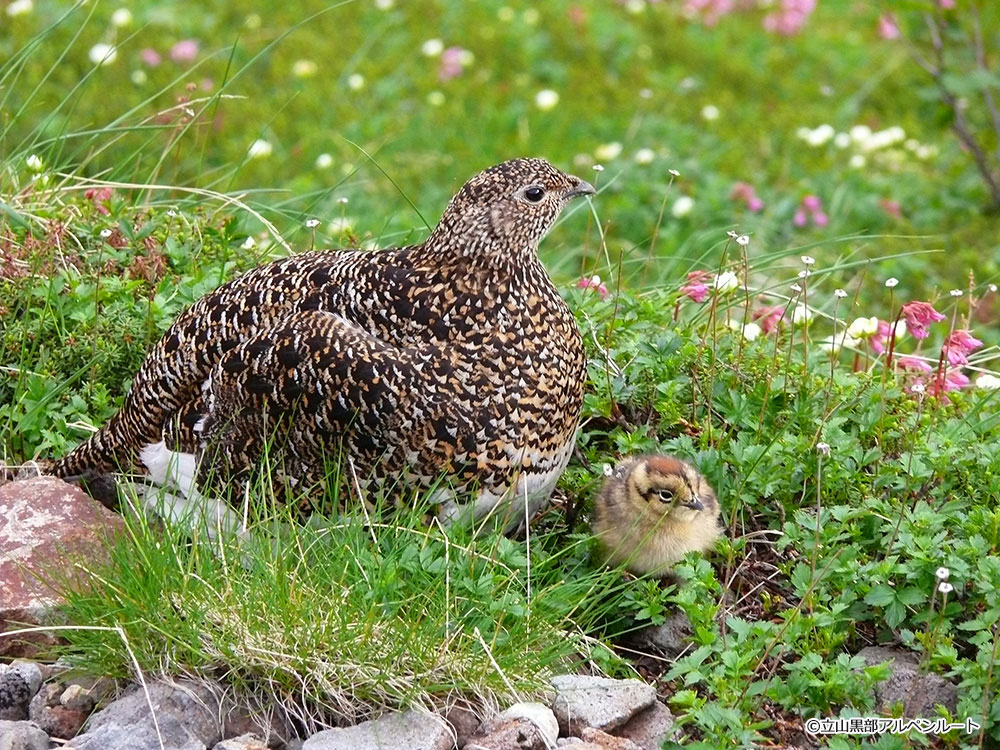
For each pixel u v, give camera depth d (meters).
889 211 17.30
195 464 8.98
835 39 23.38
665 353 10.07
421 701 7.66
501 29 21.84
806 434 9.69
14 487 8.94
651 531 8.55
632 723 7.91
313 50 20.30
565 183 9.09
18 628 8.09
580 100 20.12
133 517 8.73
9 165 12.38
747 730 7.52
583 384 9.09
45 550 8.49
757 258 12.32
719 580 9.04
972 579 8.35
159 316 10.47
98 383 10.28
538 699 7.88
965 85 17.42
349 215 15.94
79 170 12.80
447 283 8.70
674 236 15.99
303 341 8.52
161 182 14.69
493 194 8.77
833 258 15.61
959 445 9.48
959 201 17.80
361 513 8.63
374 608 7.75
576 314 10.76
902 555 8.73
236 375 8.71
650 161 17.55
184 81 18.08
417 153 18.08
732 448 9.37
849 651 8.48
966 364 11.00
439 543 8.41
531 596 8.30
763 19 23.92
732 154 18.53
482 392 8.54
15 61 13.14
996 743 7.78
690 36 22.81
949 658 7.93
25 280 10.83
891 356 10.21
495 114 19.17
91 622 7.92
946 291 15.41
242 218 13.10
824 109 20.45
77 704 7.71
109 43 18.08
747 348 10.48
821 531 8.71
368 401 8.42
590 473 9.70
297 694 7.75
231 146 17.38
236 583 8.00
